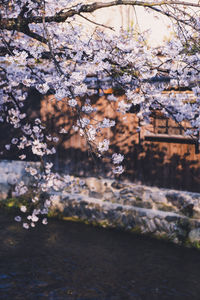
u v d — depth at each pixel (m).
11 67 6.43
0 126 10.50
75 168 9.55
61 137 9.72
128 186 8.73
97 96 9.02
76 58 5.11
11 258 6.92
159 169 8.35
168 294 5.89
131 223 8.54
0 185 10.45
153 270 6.70
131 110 8.53
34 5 4.97
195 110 6.21
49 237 8.11
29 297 5.61
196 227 7.64
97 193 9.17
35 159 10.03
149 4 4.50
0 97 7.26
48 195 9.62
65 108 9.59
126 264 6.91
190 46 5.18
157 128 8.30
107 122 5.14
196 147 7.79
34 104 9.99
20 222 8.95
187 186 7.98
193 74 5.85
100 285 6.09
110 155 9.01
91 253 7.35
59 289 5.89
